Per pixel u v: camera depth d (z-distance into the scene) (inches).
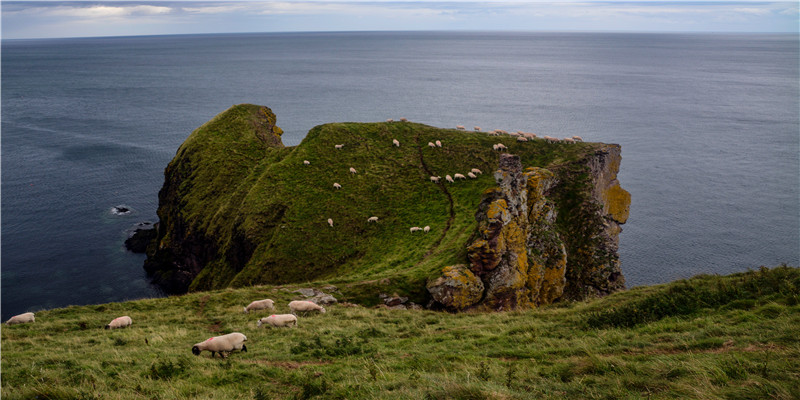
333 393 482.0
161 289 2672.2
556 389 454.3
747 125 7091.5
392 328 928.9
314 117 7303.2
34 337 859.4
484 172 2583.7
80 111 7869.1
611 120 7303.2
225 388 519.8
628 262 2977.4
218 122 3472.0
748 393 385.7
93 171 4677.7
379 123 3159.5
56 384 508.7
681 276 2810.0
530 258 1736.0
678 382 430.9
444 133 3004.4
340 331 880.3
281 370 593.9
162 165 4926.2
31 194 3993.6
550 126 6766.7
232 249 2436.0
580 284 1897.1
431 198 2428.6
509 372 488.4
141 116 7455.7
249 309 1111.0
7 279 2625.5
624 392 420.8
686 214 3750.0
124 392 491.5
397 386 484.4
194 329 949.8
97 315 1063.6
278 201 2464.3
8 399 457.1
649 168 4958.2
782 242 3262.8
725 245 3213.6
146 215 3651.6
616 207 2532.0
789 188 4365.2
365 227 2285.9
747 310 692.7
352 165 2721.5
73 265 2837.1
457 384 440.1
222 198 2874.0
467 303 1494.8
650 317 748.6
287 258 2154.3
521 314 994.1
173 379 551.8
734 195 4183.1
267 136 3417.8
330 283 1534.2
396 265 1865.2
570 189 2172.7
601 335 679.1
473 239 1684.3
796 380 399.2
